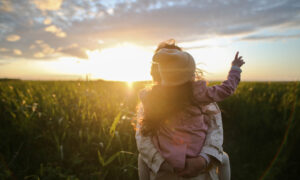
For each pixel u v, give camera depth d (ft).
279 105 14.66
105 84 21.54
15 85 20.25
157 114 4.31
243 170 10.00
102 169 7.88
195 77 4.90
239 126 13.91
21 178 7.38
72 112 11.92
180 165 3.88
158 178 4.32
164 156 4.08
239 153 11.35
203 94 4.21
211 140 4.22
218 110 4.65
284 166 9.27
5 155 8.32
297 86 15.23
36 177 7.10
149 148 4.34
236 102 15.79
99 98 14.74
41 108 12.41
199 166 3.90
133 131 10.33
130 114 12.42
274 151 10.45
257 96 17.81
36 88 18.22
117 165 8.22
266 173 9.34
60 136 9.77
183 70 4.21
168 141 4.19
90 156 8.71
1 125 10.62
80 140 9.34
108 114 12.03
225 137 13.09
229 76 4.46
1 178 7.16
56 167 7.70
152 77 5.24
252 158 10.66
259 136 12.20
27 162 8.10
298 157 9.61
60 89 17.84
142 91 4.93
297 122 11.04
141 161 4.86
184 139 4.11
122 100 15.64
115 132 8.96
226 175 4.68
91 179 7.41
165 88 4.36
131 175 7.83
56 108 11.94
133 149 9.15
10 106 12.41
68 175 7.38
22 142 9.27
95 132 10.20
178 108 4.18
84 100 13.93
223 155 4.65
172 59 4.17
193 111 4.24
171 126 4.24
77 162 8.00
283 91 18.31
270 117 13.39
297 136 10.28
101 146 8.77
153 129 4.41
